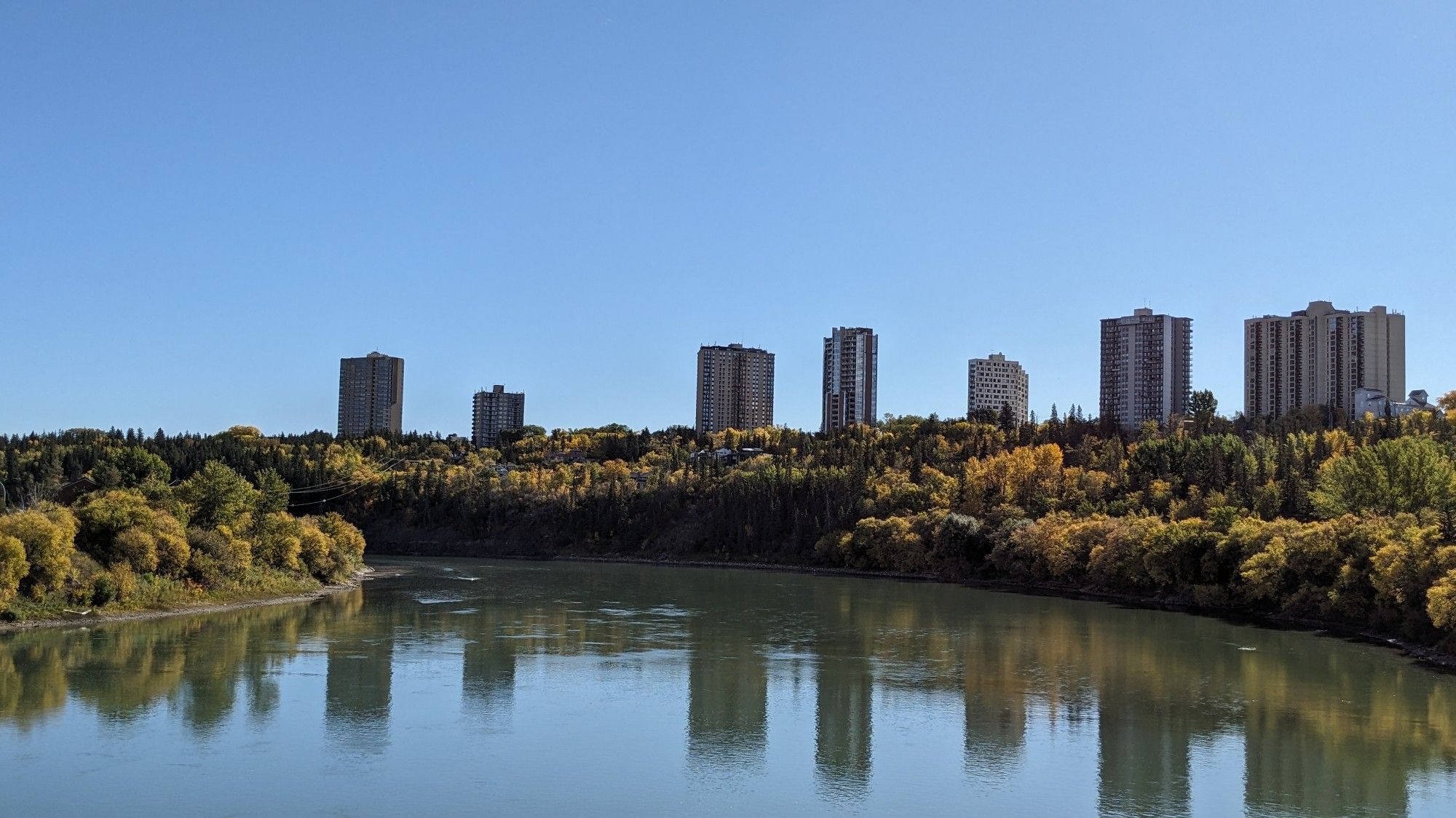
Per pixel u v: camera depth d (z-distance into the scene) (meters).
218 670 87.31
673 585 187.75
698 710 76.50
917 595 170.62
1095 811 55.41
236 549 142.62
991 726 72.19
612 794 57.25
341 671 88.06
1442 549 103.94
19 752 62.16
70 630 105.88
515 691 82.06
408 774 59.69
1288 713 75.81
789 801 56.50
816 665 95.50
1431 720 74.06
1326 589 126.31
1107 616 138.00
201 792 55.72
